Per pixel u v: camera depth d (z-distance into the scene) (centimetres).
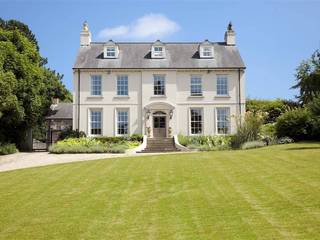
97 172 1515
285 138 2609
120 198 1073
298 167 1347
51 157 2448
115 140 3275
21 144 3572
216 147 2781
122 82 3450
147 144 3209
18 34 3409
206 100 3444
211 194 1059
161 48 3547
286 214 836
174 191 1125
